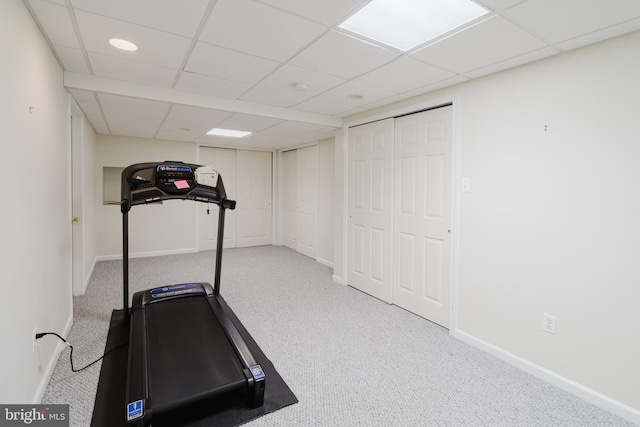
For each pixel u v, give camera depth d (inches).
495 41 74.2
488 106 96.0
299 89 112.6
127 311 109.0
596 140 74.2
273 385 80.0
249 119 143.9
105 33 72.9
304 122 149.0
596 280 74.9
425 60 85.8
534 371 85.9
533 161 85.7
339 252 166.6
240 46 79.1
